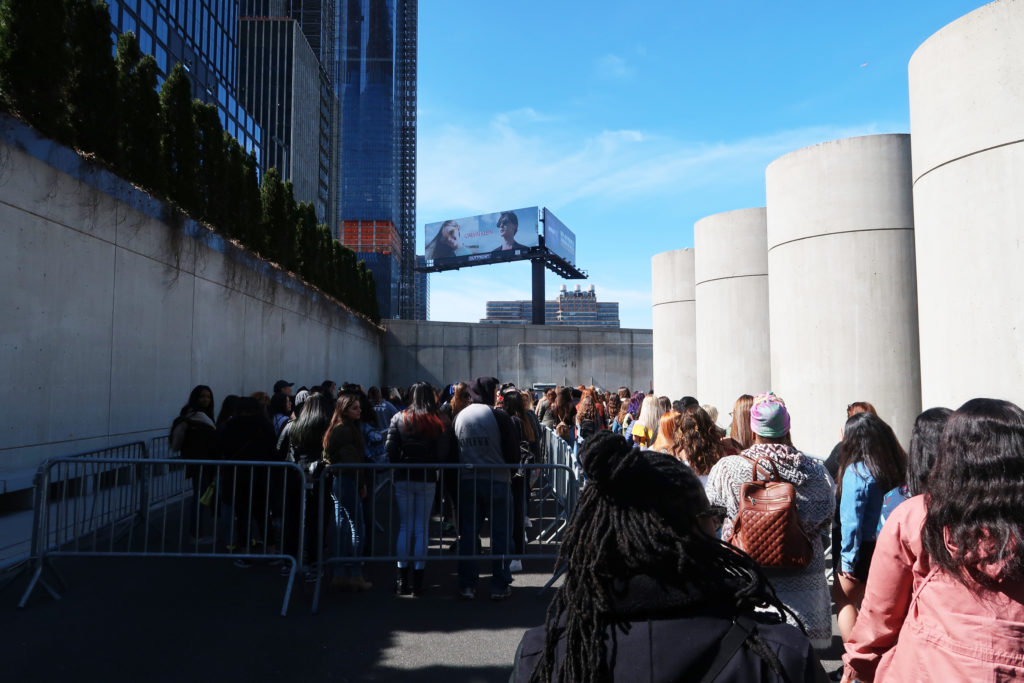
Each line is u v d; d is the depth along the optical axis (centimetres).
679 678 112
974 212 758
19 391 871
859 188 1109
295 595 570
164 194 1293
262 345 1797
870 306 1094
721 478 335
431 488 584
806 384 1155
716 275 1705
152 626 490
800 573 318
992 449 158
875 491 334
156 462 575
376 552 733
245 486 666
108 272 1080
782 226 1212
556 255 9988
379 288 18100
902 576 182
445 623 504
